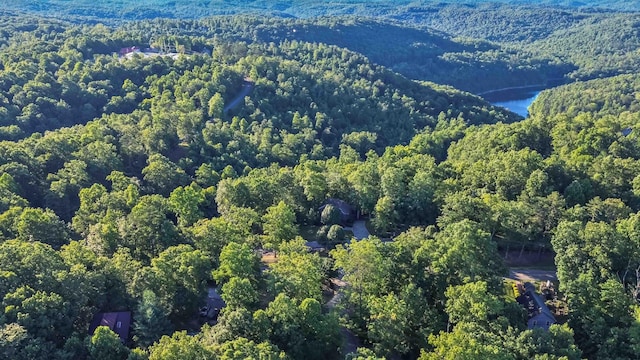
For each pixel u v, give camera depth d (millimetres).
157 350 62781
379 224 108000
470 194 108438
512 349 64562
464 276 76375
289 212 101562
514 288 85500
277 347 65812
